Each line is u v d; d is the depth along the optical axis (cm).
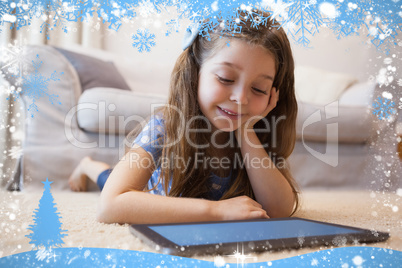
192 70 96
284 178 103
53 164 168
